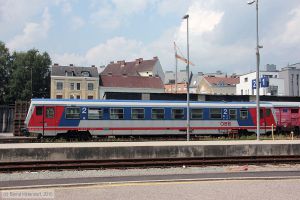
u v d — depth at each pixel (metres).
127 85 103.25
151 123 35.84
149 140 33.75
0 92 110.94
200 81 119.31
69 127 34.03
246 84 95.88
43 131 33.56
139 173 17.73
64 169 18.55
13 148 20.27
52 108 33.84
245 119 38.19
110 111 35.03
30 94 107.38
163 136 36.81
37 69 111.88
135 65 125.62
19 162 19.33
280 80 86.00
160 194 12.41
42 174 17.27
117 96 40.47
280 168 19.30
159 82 106.38
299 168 19.30
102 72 131.38
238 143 24.33
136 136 36.16
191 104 37.06
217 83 115.00
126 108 35.41
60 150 20.75
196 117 37.03
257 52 32.28
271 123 39.16
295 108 43.19
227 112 37.81
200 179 15.30
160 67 122.94
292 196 12.09
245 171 18.00
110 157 21.30
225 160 20.70
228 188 13.45
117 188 13.51
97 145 22.69
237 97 45.06
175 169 18.88
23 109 44.91
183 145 22.39
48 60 114.69
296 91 86.56
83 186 13.93
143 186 13.89
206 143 24.97
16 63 110.62
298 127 43.09
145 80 105.56
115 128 35.03
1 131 52.06
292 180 15.19
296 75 86.81
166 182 14.73
